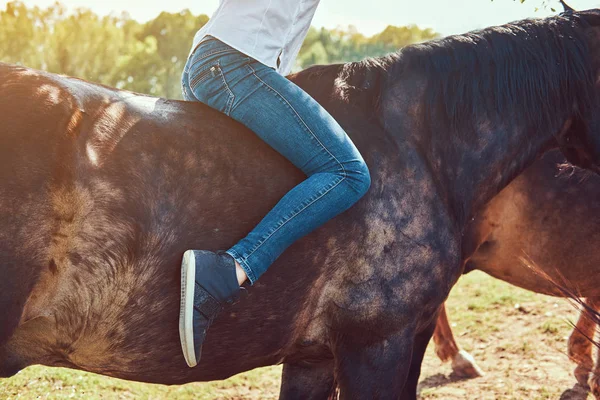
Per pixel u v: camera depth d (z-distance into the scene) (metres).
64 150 1.80
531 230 3.54
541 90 2.57
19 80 1.84
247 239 2.00
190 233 1.97
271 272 2.11
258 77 2.05
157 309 1.96
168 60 31.92
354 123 2.32
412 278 2.30
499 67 2.52
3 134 1.74
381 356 2.33
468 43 2.52
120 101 2.00
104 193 1.85
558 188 3.47
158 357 2.04
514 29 2.60
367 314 2.27
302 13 2.20
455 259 2.43
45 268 1.80
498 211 3.54
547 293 3.74
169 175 1.96
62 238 1.81
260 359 2.26
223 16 2.09
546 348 4.62
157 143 1.96
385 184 2.27
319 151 2.07
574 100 2.62
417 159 2.37
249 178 2.08
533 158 2.68
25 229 1.75
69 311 1.89
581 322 4.07
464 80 2.48
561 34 2.60
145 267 1.92
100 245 1.85
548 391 4.02
